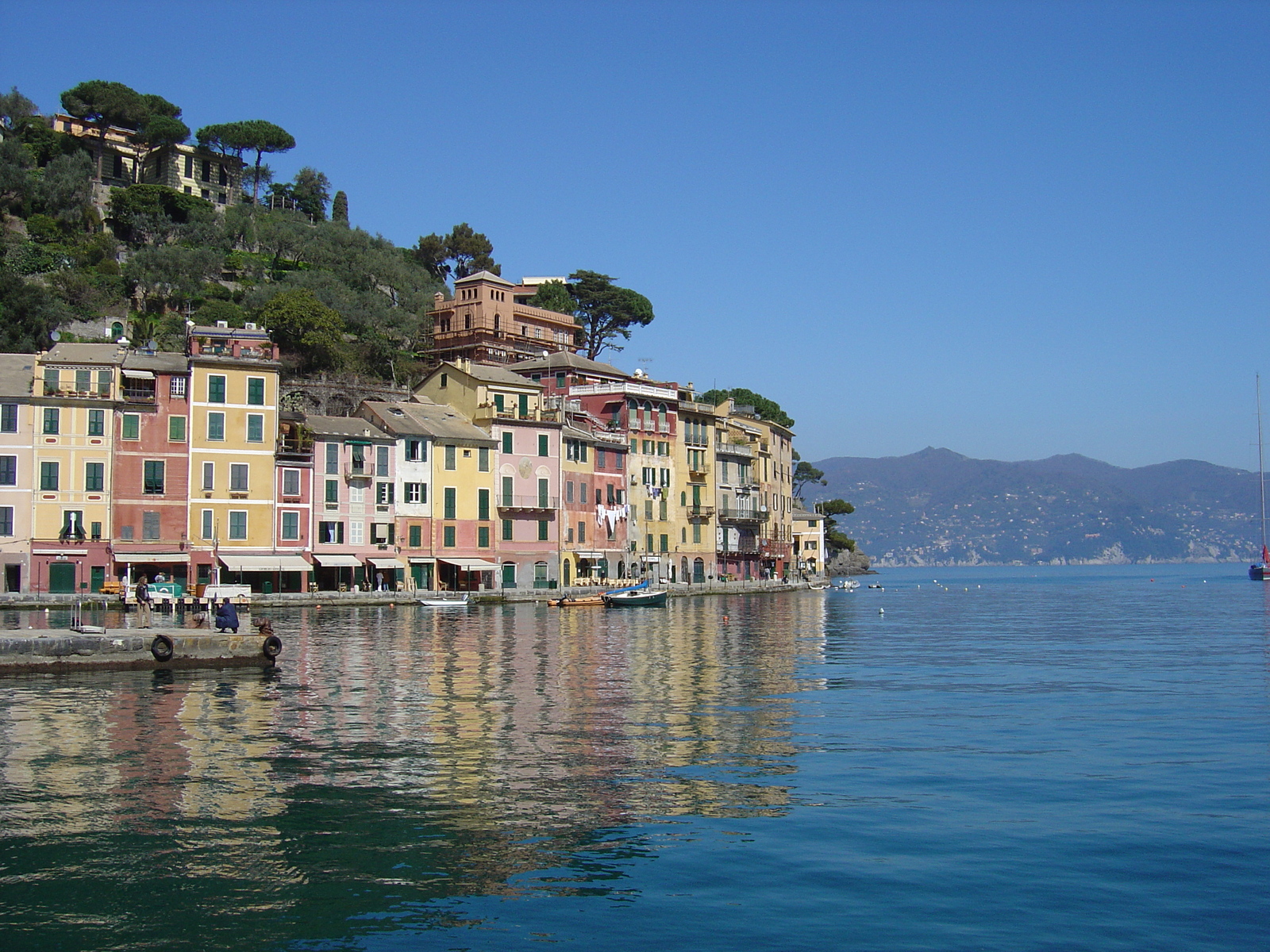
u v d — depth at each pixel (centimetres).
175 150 16888
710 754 2794
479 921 1697
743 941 1616
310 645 5772
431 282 17750
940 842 2048
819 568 18275
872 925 1667
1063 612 10612
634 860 1952
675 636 6600
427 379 11612
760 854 1983
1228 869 1903
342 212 18888
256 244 15638
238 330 9406
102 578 8644
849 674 4547
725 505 14438
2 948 1617
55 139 15862
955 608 11456
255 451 9200
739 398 19112
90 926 1691
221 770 2611
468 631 6869
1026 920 1681
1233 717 3419
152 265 13288
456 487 10475
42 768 2628
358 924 1689
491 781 2494
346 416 10631
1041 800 2336
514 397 11194
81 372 8694
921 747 2902
